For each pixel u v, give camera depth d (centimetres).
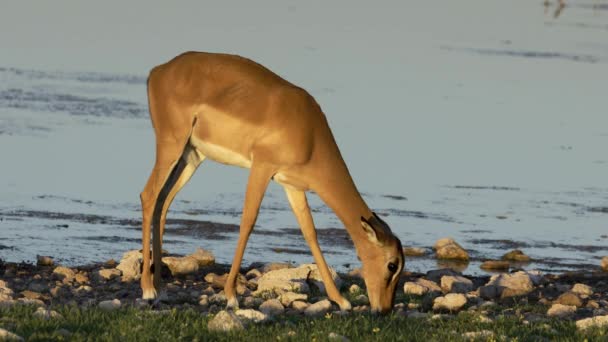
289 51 15612
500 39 19062
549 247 6725
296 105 4300
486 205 7738
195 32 17025
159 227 4606
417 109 11606
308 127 4306
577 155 9694
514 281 5166
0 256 5697
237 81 4362
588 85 14275
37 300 4103
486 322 3941
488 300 4906
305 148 4303
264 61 14350
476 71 14975
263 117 4288
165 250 6059
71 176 7781
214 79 4394
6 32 15025
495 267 6172
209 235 6488
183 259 5300
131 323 3522
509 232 7038
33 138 8819
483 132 10562
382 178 8350
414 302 4638
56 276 5053
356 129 10231
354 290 4894
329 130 4406
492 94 13075
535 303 4875
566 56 17088
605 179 8794
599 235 7081
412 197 7825
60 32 15612
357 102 11719
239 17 19812
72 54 13500
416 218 7269
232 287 4306
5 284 4641
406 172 8612
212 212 7069
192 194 7562
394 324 3838
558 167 9162
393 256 4244
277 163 4303
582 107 12500
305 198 4481
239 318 3638
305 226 4475
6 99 10150
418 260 6269
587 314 4469
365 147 9456
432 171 8712
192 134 4441
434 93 12825
